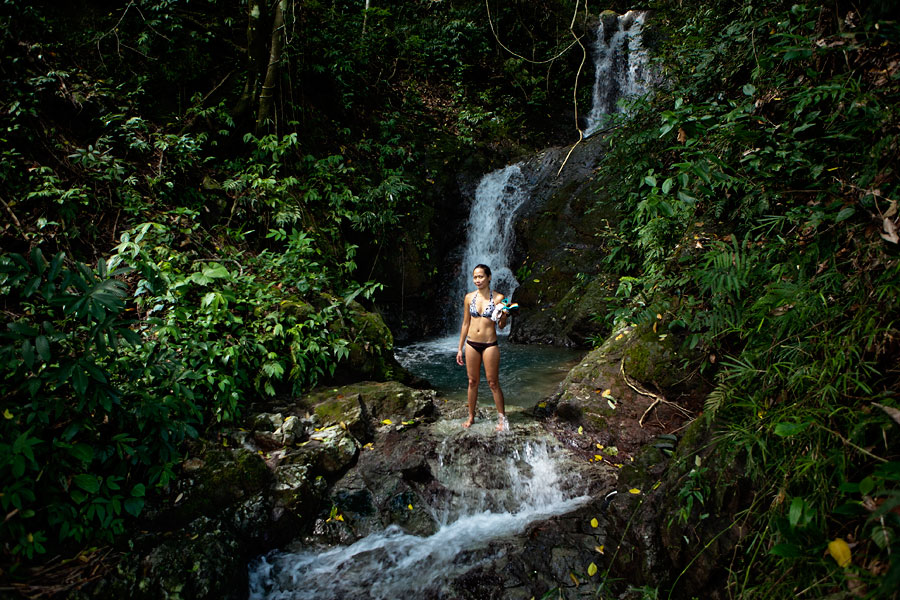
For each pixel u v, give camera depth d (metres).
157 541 2.86
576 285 7.83
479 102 12.41
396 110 10.69
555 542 3.12
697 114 3.42
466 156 10.51
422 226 9.08
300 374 4.45
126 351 3.51
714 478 2.68
